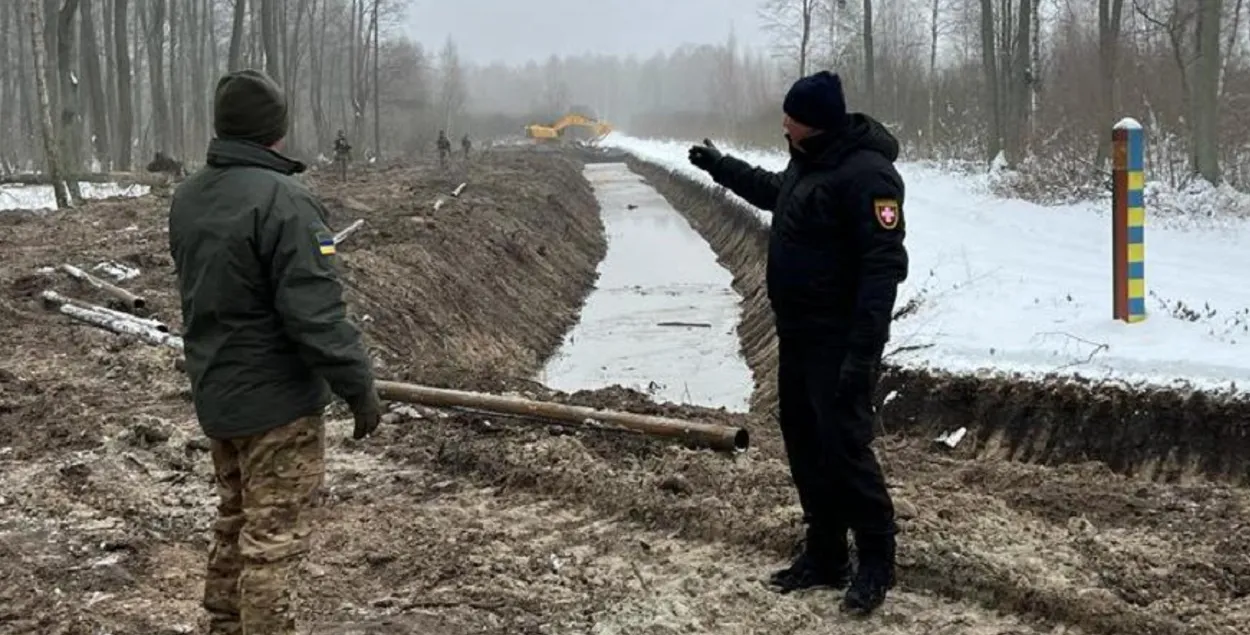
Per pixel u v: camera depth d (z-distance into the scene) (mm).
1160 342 8859
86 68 32875
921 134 37938
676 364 14930
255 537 3660
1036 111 31547
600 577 5223
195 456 7062
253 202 3479
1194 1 25969
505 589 5090
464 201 24000
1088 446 8203
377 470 6926
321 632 4609
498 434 7477
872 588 4668
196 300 3568
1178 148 22797
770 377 12633
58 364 9734
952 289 11570
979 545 5246
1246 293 11242
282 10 46312
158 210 21875
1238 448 7633
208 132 52312
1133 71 26391
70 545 5660
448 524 5957
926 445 8727
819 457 4785
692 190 36188
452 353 13766
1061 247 14969
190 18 47688
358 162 47938
